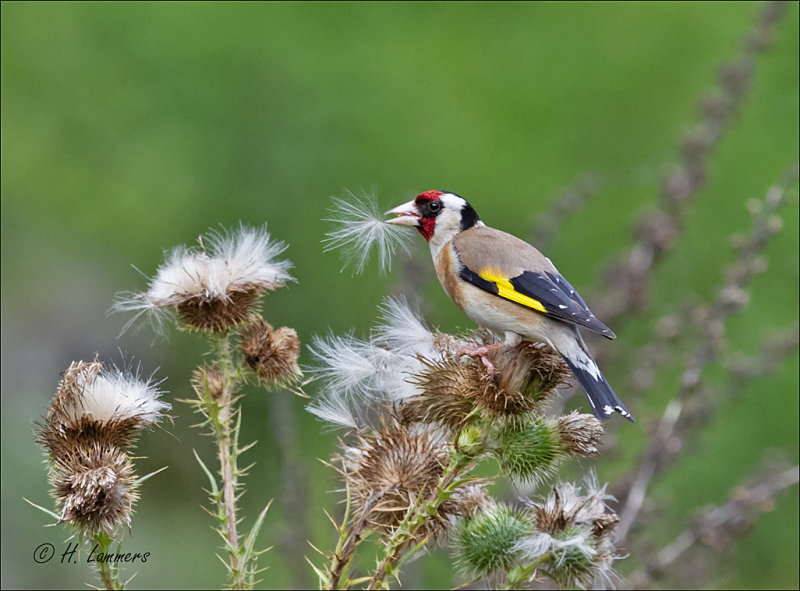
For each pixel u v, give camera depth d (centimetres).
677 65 1727
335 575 547
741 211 1515
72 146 1658
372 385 627
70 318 1477
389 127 1645
